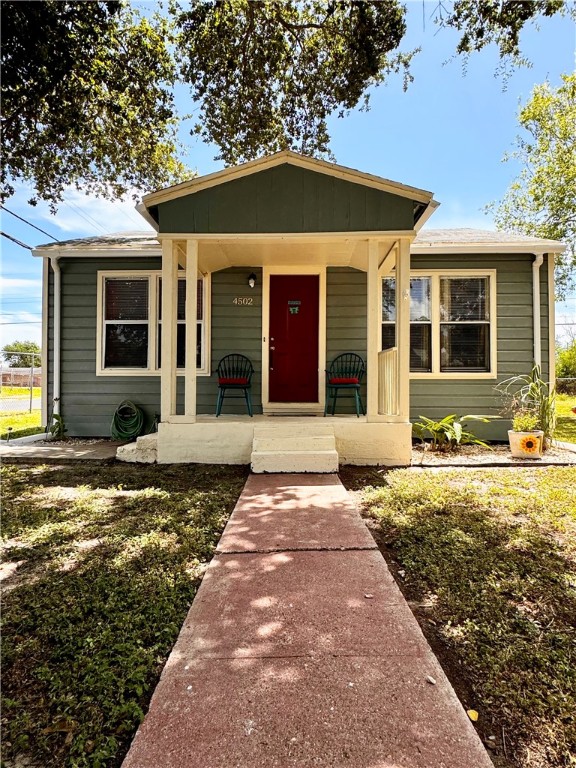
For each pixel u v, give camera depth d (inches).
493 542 100.8
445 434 221.1
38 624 68.2
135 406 251.3
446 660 60.7
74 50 207.5
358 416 223.0
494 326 244.5
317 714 49.7
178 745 45.6
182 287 258.7
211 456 191.2
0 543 101.1
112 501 134.0
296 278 253.3
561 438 275.0
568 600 75.9
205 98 261.4
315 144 285.1
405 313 186.9
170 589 79.4
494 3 189.5
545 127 574.6
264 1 223.8
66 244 254.8
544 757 45.1
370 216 183.8
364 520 118.4
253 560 92.6
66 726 48.8
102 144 277.7
